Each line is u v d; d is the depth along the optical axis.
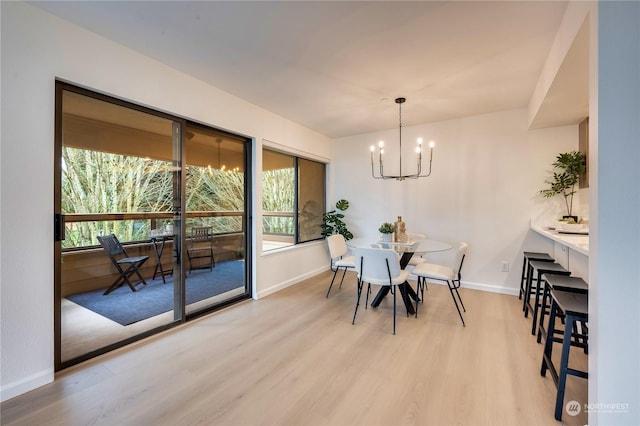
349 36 2.11
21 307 1.76
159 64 2.49
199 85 2.83
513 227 3.72
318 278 4.61
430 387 1.83
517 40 2.14
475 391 1.79
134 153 2.46
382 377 1.94
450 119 4.08
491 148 3.83
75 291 2.14
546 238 3.54
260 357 2.19
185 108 2.70
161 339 2.48
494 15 1.86
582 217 3.19
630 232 1.18
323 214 5.22
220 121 3.05
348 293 3.81
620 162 1.19
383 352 2.27
